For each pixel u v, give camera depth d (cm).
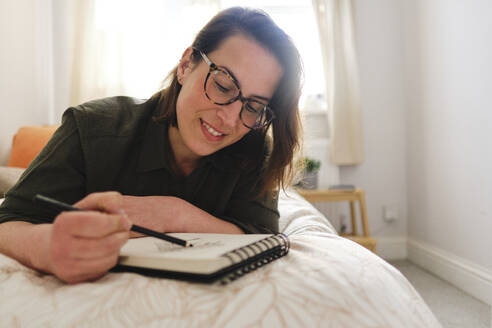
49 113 276
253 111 86
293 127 97
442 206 246
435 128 252
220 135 86
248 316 45
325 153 298
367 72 302
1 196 142
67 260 49
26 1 248
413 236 290
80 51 277
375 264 62
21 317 46
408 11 286
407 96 295
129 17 286
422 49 266
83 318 46
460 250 227
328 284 51
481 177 204
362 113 302
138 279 52
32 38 255
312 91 313
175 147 97
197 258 50
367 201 302
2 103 225
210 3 288
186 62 91
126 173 92
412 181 290
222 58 81
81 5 277
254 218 101
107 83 281
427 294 214
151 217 77
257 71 82
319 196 260
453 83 228
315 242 72
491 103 194
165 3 296
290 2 308
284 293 48
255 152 103
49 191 76
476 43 204
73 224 48
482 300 203
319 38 293
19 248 60
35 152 200
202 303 47
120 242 52
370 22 302
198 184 100
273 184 102
